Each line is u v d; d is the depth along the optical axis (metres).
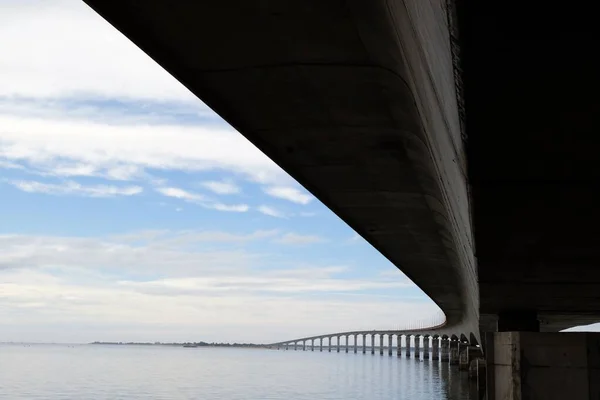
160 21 12.17
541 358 19.97
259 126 16.78
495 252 18.38
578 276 21.23
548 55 7.85
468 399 66.44
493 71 8.29
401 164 19.06
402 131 16.75
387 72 13.67
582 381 19.61
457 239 23.89
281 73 13.89
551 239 16.59
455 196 16.45
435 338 198.50
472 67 8.20
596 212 14.12
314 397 70.12
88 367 134.75
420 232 27.64
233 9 11.63
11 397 68.62
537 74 8.32
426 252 32.03
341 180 20.86
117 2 11.58
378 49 12.77
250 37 12.60
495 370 21.33
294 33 12.38
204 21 12.04
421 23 8.94
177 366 149.62
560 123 9.79
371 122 16.23
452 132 11.46
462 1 6.83
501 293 25.48
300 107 15.54
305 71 13.78
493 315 35.00
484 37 7.49
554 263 19.36
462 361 125.12
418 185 21.02
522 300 27.27
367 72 13.73
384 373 120.81
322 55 13.12
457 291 48.47
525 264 19.69
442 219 24.59
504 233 16.27
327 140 17.52
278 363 181.75
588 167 11.62
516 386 19.95
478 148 11.02
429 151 17.08
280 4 11.44
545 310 30.53
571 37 7.42
